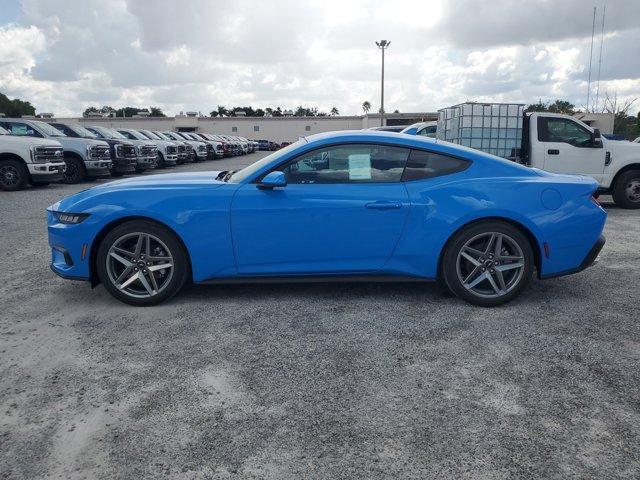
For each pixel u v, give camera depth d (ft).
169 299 14.71
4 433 8.60
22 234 24.90
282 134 239.50
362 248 14.01
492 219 14.06
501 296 14.19
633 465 7.72
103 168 52.11
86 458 7.96
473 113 31.65
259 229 13.82
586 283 16.49
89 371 10.67
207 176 16.28
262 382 10.19
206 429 8.66
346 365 10.87
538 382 10.14
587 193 14.35
